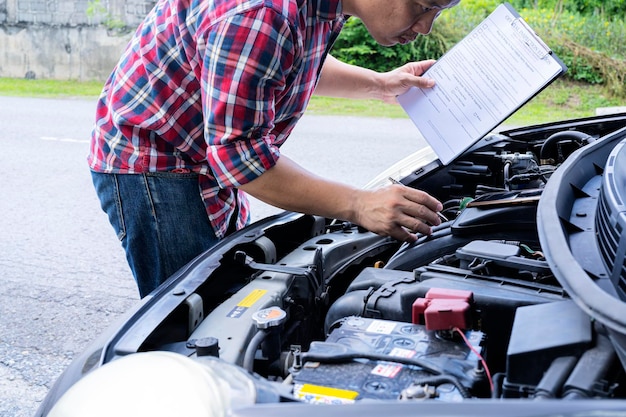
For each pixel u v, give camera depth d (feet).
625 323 3.43
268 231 6.63
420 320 4.74
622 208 4.36
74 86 39.01
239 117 5.56
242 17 5.37
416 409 3.22
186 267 5.77
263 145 5.76
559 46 33.45
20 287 12.47
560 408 3.10
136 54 6.59
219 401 3.47
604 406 3.10
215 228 7.25
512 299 4.74
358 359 4.39
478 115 6.77
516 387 3.97
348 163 21.06
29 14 40.06
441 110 6.99
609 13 36.50
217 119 5.61
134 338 4.75
